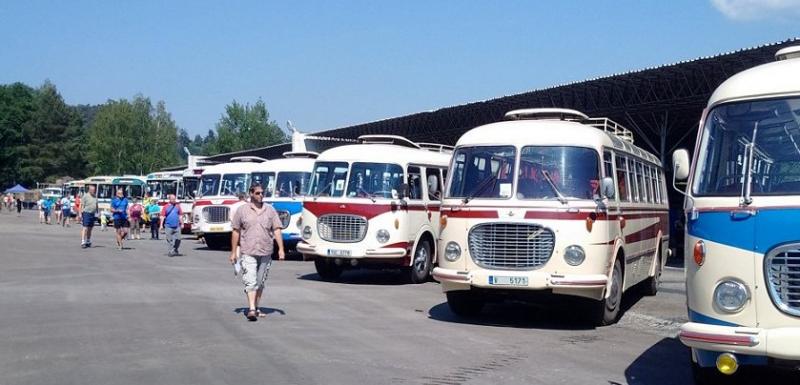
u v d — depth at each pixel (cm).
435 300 1516
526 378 842
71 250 2569
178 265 2089
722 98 768
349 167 1805
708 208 718
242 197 2556
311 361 890
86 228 2706
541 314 1388
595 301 1228
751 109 745
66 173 11012
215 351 930
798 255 662
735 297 681
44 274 1756
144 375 799
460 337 1095
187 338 1010
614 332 1196
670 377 871
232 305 1331
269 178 2598
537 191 1183
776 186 695
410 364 895
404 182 1798
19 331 1034
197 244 3162
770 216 680
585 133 1237
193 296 1430
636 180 1491
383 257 1750
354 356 927
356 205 1762
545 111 1395
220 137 10131
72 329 1056
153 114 10062
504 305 1497
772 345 659
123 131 9756
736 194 707
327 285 1727
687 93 2650
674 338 1146
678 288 1875
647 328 1246
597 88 2919
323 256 1772
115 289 1505
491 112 3512
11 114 10569
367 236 1755
